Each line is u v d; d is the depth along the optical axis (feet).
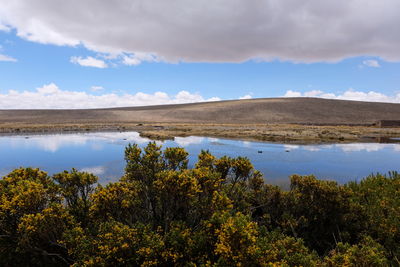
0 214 15.38
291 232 21.90
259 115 415.44
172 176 16.84
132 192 17.89
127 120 359.25
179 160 23.08
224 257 12.71
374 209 23.97
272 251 13.89
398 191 28.71
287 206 25.27
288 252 15.56
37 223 14.67
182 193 16.49
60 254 16.62
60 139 131.44
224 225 13.19
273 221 24.34
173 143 117.50
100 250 13.91
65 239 14.96
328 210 22.98
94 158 75.10
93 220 17.95
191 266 13.39
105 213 16.92
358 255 13.69
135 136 152.25
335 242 20.86
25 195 15.84
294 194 25.46
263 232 18.16
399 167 65.77
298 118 393.70
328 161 73.20
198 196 18.49
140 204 19.15
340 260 13.91
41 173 21.27
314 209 23.50
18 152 87.20
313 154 86.28
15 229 15.98
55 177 21.06
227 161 23.97
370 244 17.89
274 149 98.89
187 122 342.64
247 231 12.71
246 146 108.17
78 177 20.77
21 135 153.58
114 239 13.97
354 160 75.20
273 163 69.46
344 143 121.39
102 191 16.72
